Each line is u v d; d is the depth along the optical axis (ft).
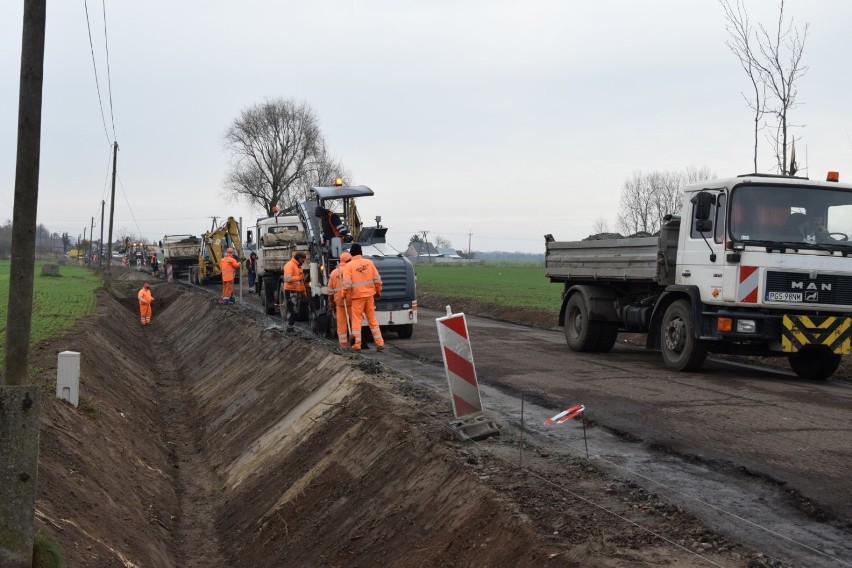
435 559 21.13
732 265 41.75
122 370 65.10
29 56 19.42
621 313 53.36
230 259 103.55
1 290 129.18
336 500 30.07
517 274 238.27
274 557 29.66
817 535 19.53
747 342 43.42
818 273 41.81
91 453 34.94
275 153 243.81
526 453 27.02
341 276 54.39
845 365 48.47
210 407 59.26
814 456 26.48
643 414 33.47
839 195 43.21
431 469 26.37
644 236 53.36
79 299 117.39
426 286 155.43
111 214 164.14
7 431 18.74
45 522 23.80
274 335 64.95
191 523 36.78
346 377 42.73
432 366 49.01
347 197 69.51
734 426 31.04
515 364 49.14
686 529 19.51
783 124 55.67
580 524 19.70
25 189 19.53
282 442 40.88
